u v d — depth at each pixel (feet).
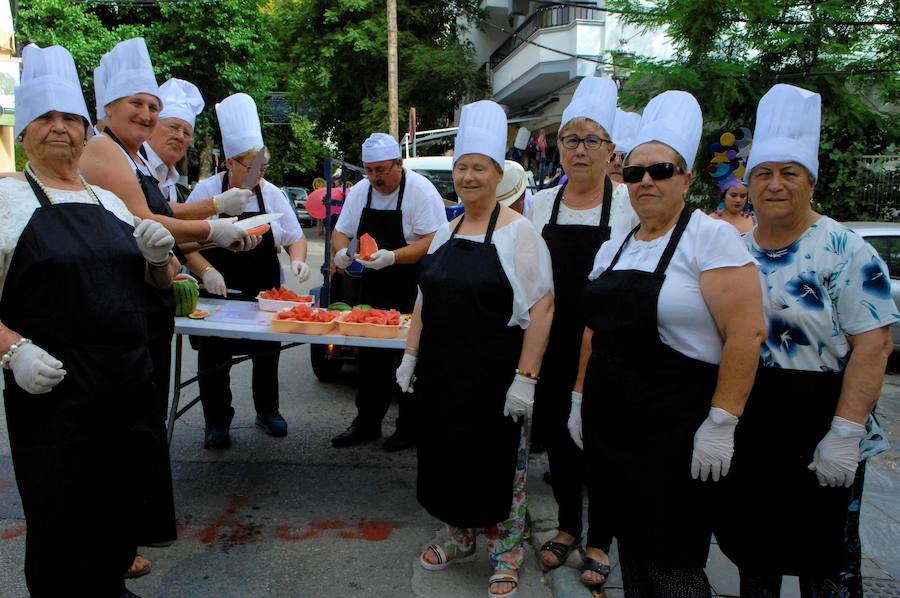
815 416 6.74
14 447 6.86
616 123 13.23
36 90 6.72
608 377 6.86
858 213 34.76
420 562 9.87
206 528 10.78
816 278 6.62
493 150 8.51
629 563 7.01
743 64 31.04
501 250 8.39
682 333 6.47
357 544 10.44
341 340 10.23
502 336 8.49
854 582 7.05
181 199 14.28
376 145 12.87
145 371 7.35
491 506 8.59
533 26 53.62
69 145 6.90
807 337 6.68
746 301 6.21
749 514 7.11
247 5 60.85
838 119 31.22
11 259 6.58
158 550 10.07
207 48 59.11
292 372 20.43
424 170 24.85
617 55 38.81
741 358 6.21
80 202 7.02
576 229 9.64
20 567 9.37
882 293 6.38
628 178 6.81
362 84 69.15
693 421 6.49
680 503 6.51
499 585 9.00
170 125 11.70
